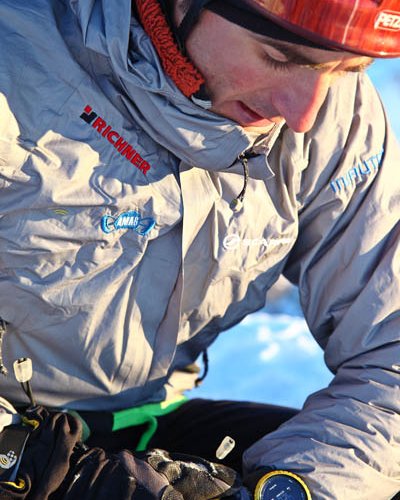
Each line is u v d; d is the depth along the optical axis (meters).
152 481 1.46
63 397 1.69
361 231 1.71
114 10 1.41
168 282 1.62
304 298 1.81
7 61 1.46
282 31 1.29
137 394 1.75
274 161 1.65
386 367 1.68
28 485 1.41
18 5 1.47
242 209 1.62
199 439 1.89
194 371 1.94
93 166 1.50
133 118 1.51
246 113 1.44
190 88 1.40
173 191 1.55
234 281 1.71
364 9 1.26
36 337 1.60
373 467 1.59
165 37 1.38
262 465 1.61
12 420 1.50
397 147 1.76
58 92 1.47
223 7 1.31
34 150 1.47
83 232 1.52
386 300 1.69
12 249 1.51
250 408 1.96
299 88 1.36
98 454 1.48
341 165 1.69
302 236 1.79
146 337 1.66
